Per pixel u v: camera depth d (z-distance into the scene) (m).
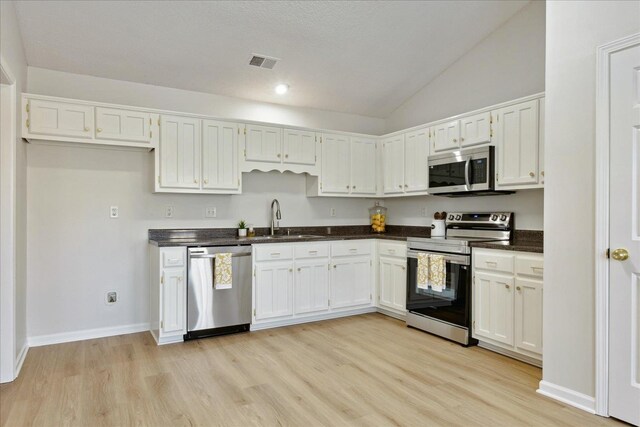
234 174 3.94
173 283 3.38
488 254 3.19
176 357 3.07
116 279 3.69
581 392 2.31
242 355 3.12
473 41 4.00
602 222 2.22
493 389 2.53
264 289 3.79
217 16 3.19
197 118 3.77
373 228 5.11
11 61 2.70
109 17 3.05
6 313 2.63
